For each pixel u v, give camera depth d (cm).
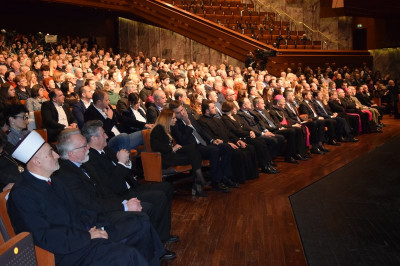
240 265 339
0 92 584
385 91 1462
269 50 1680
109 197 342
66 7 1852
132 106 642
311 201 511
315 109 925
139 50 2047
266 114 762
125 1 1878
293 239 393
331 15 2048
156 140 507
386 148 844
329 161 744
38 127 617
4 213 255
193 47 1881
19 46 1446
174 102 555
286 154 743
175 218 451
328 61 1834
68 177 303
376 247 373
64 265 264
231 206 491
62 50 1274
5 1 1805
